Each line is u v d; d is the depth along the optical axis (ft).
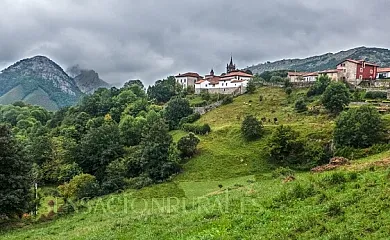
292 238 68.64
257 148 276.00
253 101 411.34
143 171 266.98
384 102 330.75
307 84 435.94
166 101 535.60
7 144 159.12
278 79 495.00
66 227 129.29
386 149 214.48
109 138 310.24
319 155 238.68
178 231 86.84
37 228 137.59
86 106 505.25
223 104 420.36
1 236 128.98
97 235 98.17
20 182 156.25
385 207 73.82
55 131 424.46
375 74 469.98
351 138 232.73
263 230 75.00
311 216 76.54
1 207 148.66
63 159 306.55
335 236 64.08
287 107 374.02
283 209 88.38
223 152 279.49
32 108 652.07
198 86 523.29
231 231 78.02
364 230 65.98
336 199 85.25
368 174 105.09
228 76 507.30
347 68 462.60
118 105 497.05
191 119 384.88
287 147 251.60
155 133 280.31
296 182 117.60
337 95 318.04
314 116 327.06
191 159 275.80
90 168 301.43
